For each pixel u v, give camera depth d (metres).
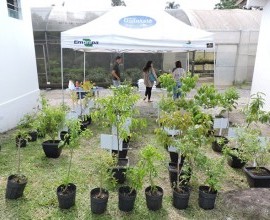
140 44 6.77
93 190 3.67
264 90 8.03
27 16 8.09
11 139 6.05
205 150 5.73
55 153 5.05
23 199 3.74
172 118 3.88
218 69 15.04
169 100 5.38
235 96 6.27
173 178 4.12
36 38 13.85
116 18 7.23
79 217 3.45
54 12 14.47
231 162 4.92
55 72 14.19
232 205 3.74
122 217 3.49
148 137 6.42
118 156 4.57
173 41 6.82
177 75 9.12
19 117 7.37
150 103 10.16
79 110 6.93
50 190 3.99
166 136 3.84
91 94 7.09
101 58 14.71
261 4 8.17
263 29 8.20
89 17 14.84
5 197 3.75
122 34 6.73
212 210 3.71
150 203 3.61
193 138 3.67
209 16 15.86
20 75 7.53
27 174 4.43
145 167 3.48
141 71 14.74
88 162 4.98
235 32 14.64
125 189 3.72
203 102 5.78
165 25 7.22
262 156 4.51
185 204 3.67
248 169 4.46
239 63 15.03
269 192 3.94
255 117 4.97
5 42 6.72
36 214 3.46
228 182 4.45
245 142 4.41
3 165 4.72
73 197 3.61
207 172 3.75
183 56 14.64
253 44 14.80
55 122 5.00
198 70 17.42
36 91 8.56
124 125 4.28
